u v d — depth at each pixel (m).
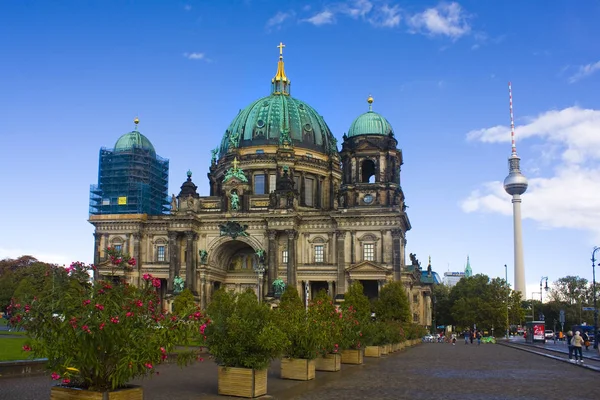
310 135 152.75
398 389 35.81
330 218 127.69
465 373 47.22
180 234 132.12
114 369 23.94
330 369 47.09
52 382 35.62
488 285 194.62
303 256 128.50
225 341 32.75
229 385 32.44
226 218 131.62
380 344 71.00
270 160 145.12
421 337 123.62
